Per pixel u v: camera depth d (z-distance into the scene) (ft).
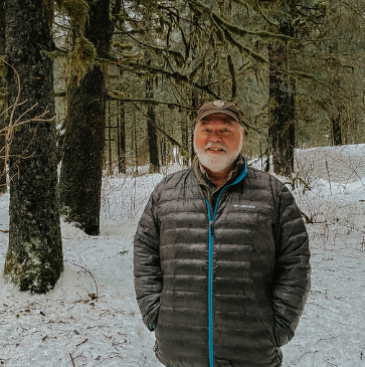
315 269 14.83
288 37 19.40
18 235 12.28
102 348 9.27
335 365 8.59
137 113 49.19
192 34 20.85
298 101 29.17
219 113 5.03
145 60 26.13
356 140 45.96
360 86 28.96
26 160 12.14
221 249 4.75
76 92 19.24
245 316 4.60
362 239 18.72
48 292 12.16
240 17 26.21
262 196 4.93
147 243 5.57
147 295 5.33
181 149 21.90
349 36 27.25
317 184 29.55
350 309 11.36
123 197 28.25
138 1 17.75
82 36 14.67
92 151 19.31
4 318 10.53
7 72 12.21
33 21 12.14
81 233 18.53
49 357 8.76
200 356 4.78
